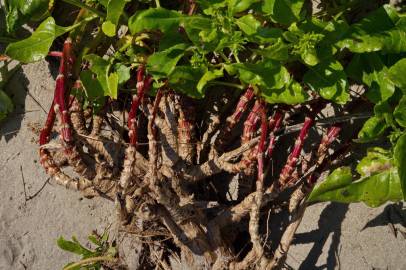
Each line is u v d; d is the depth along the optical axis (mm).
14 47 1113
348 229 1157
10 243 1259
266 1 1055
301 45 1050
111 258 1201
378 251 1147
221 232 1168
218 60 1146
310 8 1143
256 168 1150
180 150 1147
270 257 1172
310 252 1175
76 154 1100
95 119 1161
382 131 1074
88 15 1148
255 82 1064
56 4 1207
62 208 1247
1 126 1247
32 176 1247
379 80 1074
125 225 1146
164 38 1090
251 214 1104
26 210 1255
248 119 1114
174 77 1082
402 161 1046
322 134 1155
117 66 1116
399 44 1063
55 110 1093
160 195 1104
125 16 1137
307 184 1122
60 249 1249
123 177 1091
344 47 1073
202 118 1185
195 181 1153
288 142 1174
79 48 1158
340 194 1074
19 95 1240
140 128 1194
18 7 1160
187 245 1153
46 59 1226
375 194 1076
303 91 1069
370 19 1067
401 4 1114
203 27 1057
